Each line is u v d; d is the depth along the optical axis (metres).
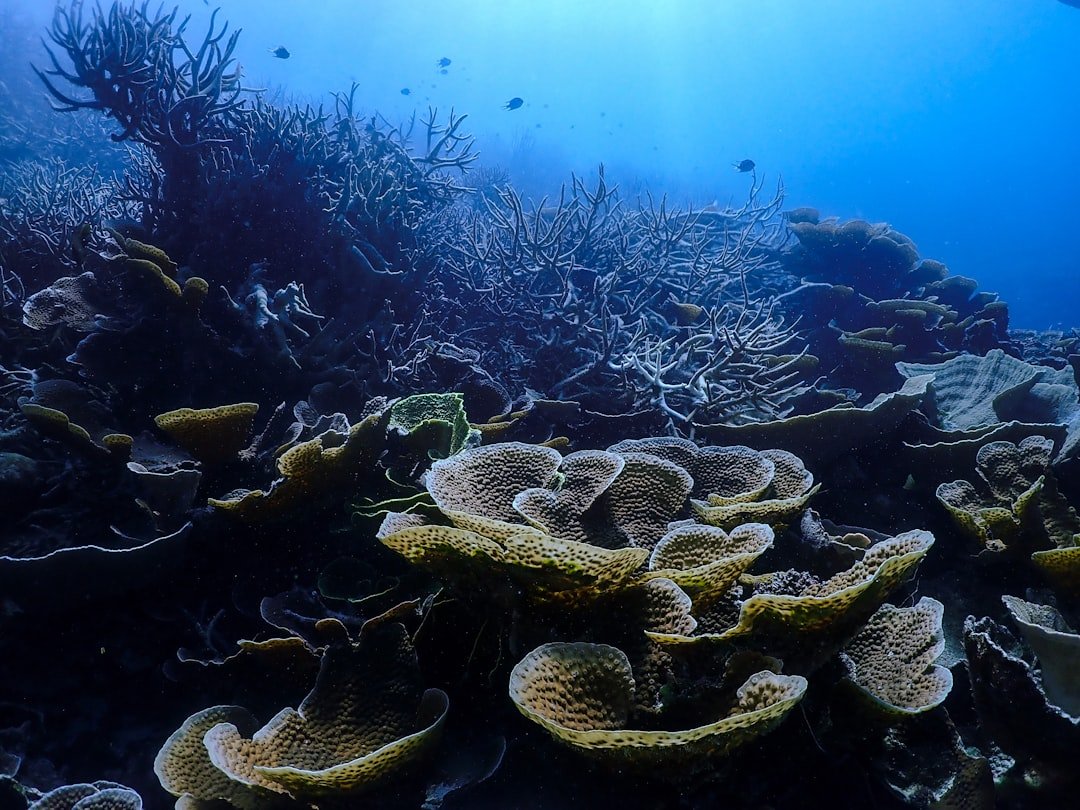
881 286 7.73
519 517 2.15
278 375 3.77
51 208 6.84
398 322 5.06
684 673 1.66
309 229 4.70
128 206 6.96
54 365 3.87
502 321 5.61
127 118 4.78
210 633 2.45
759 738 1.75
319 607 2.46
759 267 8.02
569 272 5.45
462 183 11.60
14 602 2.30
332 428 3.10
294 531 2.64
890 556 1.76
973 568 2.92
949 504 2.97
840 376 6.25
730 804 1.64
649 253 6.97
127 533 2.64
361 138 6.57
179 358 3.58
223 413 2.53
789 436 3.46
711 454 2.75
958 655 2.50
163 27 5.30
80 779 2.25
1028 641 1.94
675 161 82.00
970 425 4.08
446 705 1.80
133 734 2.34
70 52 4.66
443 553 1.70
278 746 1.81
